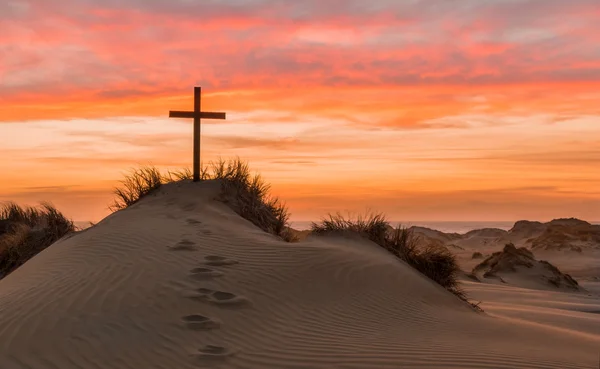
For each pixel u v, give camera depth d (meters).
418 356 8.18
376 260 13.47
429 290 12.90
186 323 9.17
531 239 74.88
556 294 26.05
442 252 16.02
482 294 23.75
